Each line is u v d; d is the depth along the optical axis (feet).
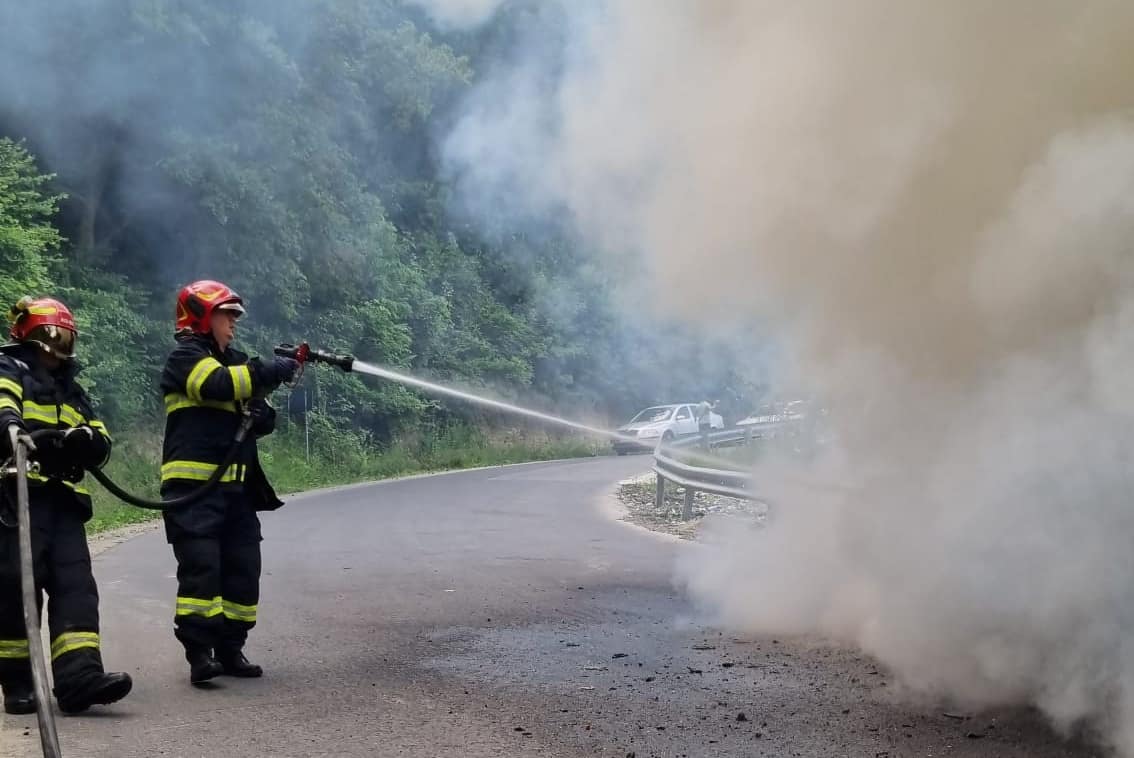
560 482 63.31
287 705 15.92
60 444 15.52
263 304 83.35
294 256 84.33
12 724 14.96
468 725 14.87
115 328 69.31
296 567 29.17
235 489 17.43
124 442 66.33
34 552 15.33
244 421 17.51
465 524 40.14
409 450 95.04
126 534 39.50
